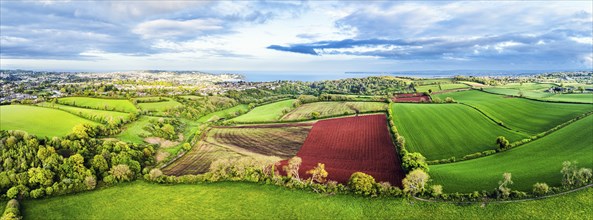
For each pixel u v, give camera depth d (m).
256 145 97.06
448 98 132.88
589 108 103.31
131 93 175.00
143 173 74.94
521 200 53.41
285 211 57.03
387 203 57.03
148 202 62.22
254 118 128.50
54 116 97.94
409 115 110.62
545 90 167.88
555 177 59.28
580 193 52.94
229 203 60.69
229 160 77.00
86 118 104.12
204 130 114.94
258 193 63.66
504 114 107.62
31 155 69.94
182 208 59.75
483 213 51.75
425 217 52.53
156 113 134.12
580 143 73.50
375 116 114.44
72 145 76.75
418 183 58.38
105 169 72.88
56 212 58.94
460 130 93.38
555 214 49.41
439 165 72.88
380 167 74.44
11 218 54.38
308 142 96.81
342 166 76.75
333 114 123.44
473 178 63.22
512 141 82.12
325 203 58.56
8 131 77.69
